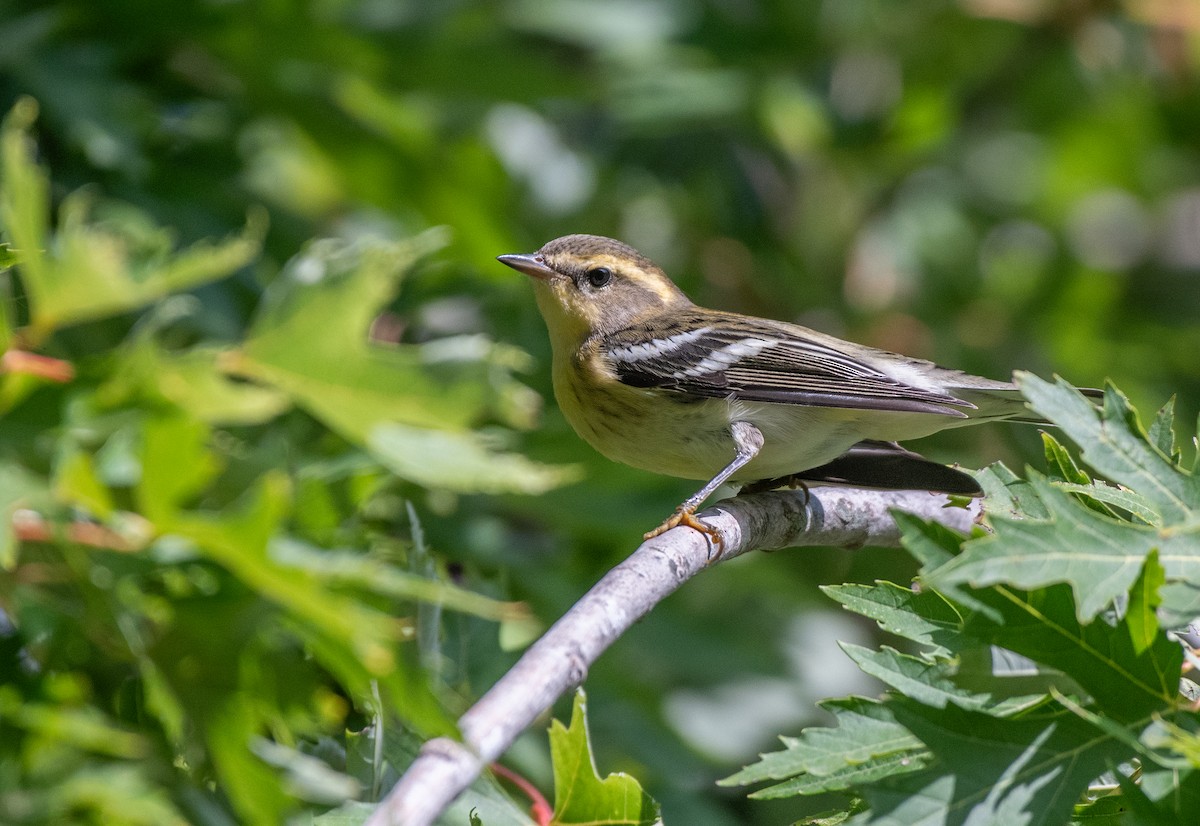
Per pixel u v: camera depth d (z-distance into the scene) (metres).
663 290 11.91
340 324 5.81
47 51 10.18
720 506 8.72
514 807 6.75
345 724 7.29
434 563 7.30
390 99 12.16
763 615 14.38
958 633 6.04
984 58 17.44
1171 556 5.39
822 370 10.74
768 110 16.09
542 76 12.55
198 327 9.77
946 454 15.63
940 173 18.22
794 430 10.67
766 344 10.89
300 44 11.42
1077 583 5.23
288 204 12.70
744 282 16.86
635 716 11.66
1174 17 17.20
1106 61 17.86
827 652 14.45
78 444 5.58
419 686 4.95
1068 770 5.38
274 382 5.81
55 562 5.50
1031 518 6.66
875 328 17.02
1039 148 18.59
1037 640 5.43
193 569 5.48
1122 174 18.70
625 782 6.15
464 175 12.80
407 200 12.78
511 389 5.95
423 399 5.86
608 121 16.31
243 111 11.70
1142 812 5.11
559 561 10.72
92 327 8.94
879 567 14.79
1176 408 17.27
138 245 7.38
